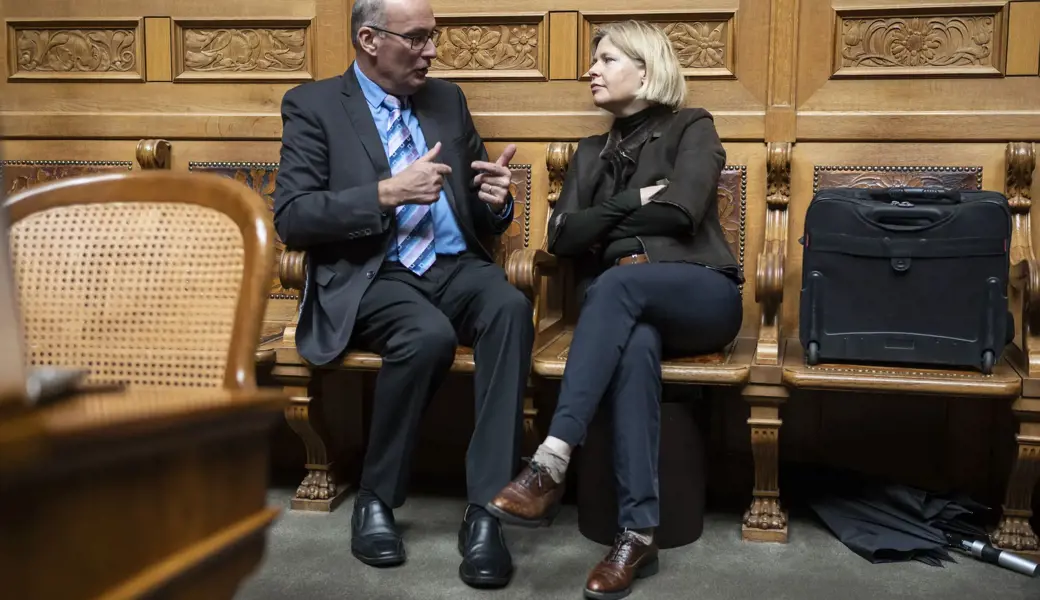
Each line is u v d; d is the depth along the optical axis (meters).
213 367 1.20
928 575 2.18
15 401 0.63
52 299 1.26
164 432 0.80
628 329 2.17
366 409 2.94
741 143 2.76
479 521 2.15
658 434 2.18
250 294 1.18
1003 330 2.22
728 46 2.75
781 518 2.40
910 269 2.24
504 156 2.48
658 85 2.51
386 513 2.28
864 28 2.68
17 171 3.10
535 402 2.45
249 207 1.22
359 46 2.51
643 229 2.36
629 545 2.10
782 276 2.31
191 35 3.00
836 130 2.69
